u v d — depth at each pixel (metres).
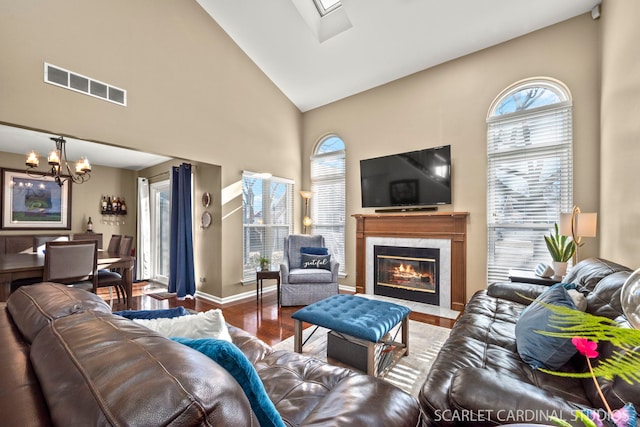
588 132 2.93
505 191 3.40
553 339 1.27
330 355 2.16
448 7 3.01
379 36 3.50
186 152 3.54
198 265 4.39
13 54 2.31
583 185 2.95
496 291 2.55
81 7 2.70
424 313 3.44
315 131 5.23
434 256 3.78
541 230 3.21
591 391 1.09
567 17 3.02
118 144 2.92
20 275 2.57
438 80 3.89
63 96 2.57
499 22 3.13
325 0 3.46
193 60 3.63
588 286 1.77
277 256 4.83
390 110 4.31
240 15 3.71
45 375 0.58
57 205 4.96
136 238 5.76
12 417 0.50
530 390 0.90
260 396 0.74
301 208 5.33
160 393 0.44
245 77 4.34
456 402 0.92
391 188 4.14
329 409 0.88
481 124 3.55
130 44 3.04
